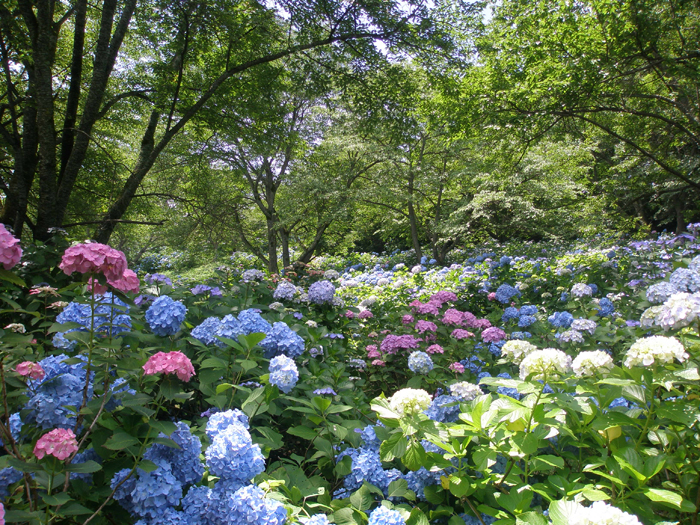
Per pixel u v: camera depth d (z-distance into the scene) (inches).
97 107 309.7
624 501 70.4
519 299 294.7
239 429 76.0
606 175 840.9
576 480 74.9
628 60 461.7
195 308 148.9
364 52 398.6
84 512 63.5
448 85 435.2
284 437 119.1
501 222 830.5
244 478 73.2
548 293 286.4
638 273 306.8
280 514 67.4
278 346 123.1
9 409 76.9
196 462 76.1
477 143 647.1
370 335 203.5
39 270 178.2
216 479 80.0
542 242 785.6
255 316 126.4
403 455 79.7
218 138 506.3
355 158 706.2
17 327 97.6
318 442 97.3
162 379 78.1
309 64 412.5
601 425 77.5
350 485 90.9
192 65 468.4
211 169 561.3
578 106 476.7
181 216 535.2
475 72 490.3
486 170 639.1
